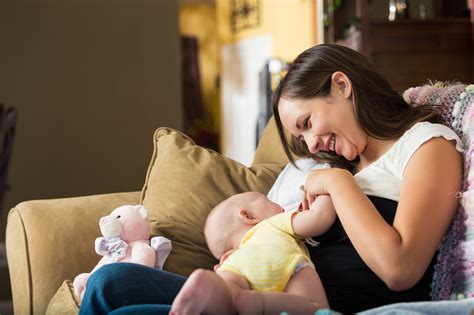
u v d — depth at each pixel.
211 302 1.27
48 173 6.22
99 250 1.80
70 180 6.26
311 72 1.64
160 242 1.81
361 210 1.46
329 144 1.65
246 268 1.43
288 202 1.88
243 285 1.40
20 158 6.17
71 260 1.93
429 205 1.46
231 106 9.21
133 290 1.37
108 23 6.34
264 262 1.43
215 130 9.89
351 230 1.46
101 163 6.32
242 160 9.02
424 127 1.60
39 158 6.21
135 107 6.38
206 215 1.95
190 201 1.98
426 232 1.44
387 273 1.41
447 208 1.48
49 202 2.05
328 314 1.19
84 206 2.04
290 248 1.48
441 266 1.51
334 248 1.55
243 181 2.04
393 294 1.50
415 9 5.62
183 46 9.79
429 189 1.48
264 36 8.52
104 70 6.33
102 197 2.11
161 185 2.05
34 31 6.21
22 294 1.93
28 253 1.93
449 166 1.52
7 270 5.50
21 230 1.96
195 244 1.92
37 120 6.21
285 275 1.42
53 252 1.93
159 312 1.30
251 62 8.78
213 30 9.87
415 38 5.09
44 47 6.23
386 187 1.58
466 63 5.11
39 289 1.91
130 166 6.36
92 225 1.99
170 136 2.19
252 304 1.30
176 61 6.45
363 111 1.63
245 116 8.92
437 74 5.10
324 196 1.55
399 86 5.10
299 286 1.42
